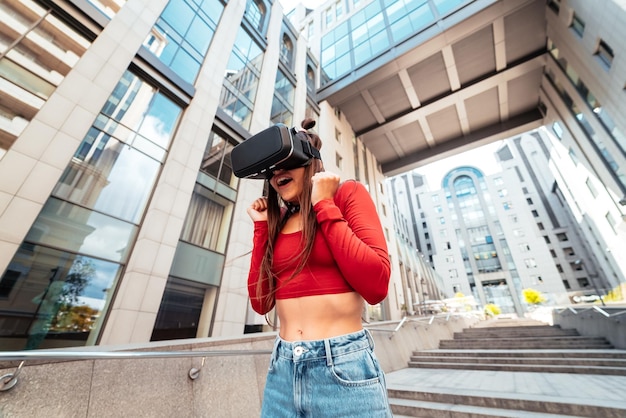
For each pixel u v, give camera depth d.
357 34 19.84
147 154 7.18
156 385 2.13
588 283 39.50
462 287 47.06
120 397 1.90
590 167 15.83
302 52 18.30
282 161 0.89
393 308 16.41
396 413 3.75
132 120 7.00
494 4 13.08
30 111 5.22
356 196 0.92
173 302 6.75
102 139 6.27
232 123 9.84
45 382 1.61
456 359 6.50
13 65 5.25
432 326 9.77
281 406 0.77
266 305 1.04
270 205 1.10
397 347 6.86
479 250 49.06
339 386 0.68
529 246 45.53
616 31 9.10
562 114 16.25
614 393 3.54
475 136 21.00
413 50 15.13
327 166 15.48
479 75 16.84
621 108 10.21
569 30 12.01
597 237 20.73
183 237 7.49
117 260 5.98
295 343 0.77
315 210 0.82
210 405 2.42
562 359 5.58
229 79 10.59
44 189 4.99
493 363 6.13
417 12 16.61
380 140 22.12
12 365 1.52
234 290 7.90
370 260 0.67
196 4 9.88
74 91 5.79
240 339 3.08
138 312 5.75
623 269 17.38
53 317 4.83
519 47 15.18
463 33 14.25
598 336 8.13
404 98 18.62
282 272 0.90
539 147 51.03
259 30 13.76
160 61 7.88
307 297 0.80
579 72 12.44
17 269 4.58
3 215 4.49
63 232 5.28
